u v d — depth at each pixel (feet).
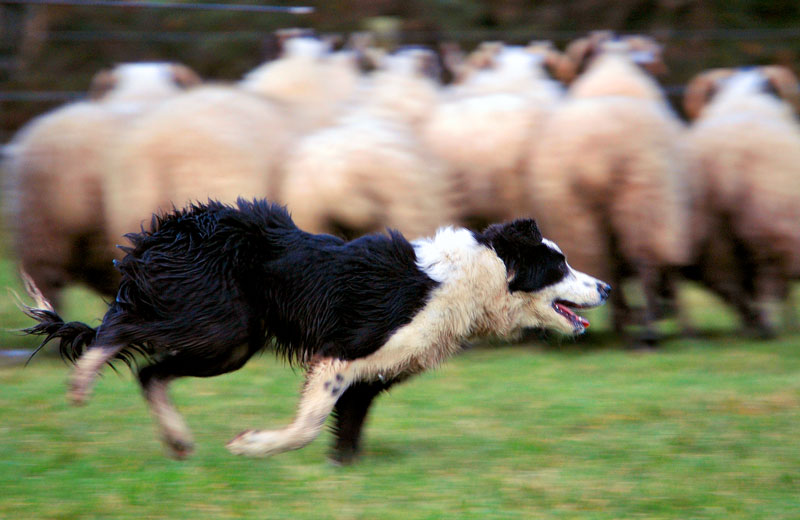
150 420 31.40
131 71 47.42
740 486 25.07
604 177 41.55
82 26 89.66
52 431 29.99
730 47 91.45
